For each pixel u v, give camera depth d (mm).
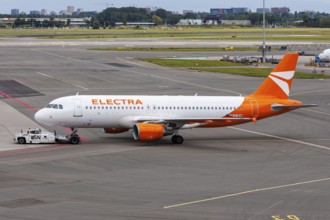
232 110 163875
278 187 111438
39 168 125562
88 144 155250
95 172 122438
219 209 96062
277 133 179750
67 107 154625
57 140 156125
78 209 94875
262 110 166375
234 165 132000
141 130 150375
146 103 159250
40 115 154625
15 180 114438
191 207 97000
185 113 161125
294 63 168000
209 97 164625
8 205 96562
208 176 120125
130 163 132000
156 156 140625
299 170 127438
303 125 194875
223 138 169875
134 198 101938
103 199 101000
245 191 107938
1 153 141625
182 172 123625
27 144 153500
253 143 162625
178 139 158625
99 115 155625
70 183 112375
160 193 105562
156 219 90250
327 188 111062
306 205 99062
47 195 103188
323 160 139750
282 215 93250
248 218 91500
